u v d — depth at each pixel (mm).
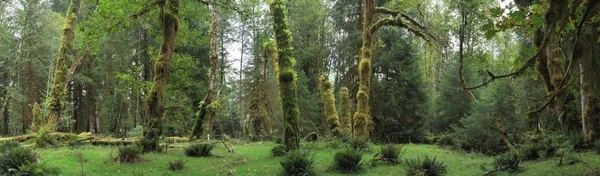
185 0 16875
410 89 26141
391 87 25281
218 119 28453
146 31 27469
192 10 17438
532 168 9789
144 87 20906
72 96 35875
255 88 25500
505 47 32500
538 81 16562
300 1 32281
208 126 22141
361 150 15008
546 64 13094
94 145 15867
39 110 18188
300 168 9578
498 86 16812
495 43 33312
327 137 19250
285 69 14016
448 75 27703
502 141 15570
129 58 28156
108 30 14289
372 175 9844
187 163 11180
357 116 18875
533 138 15430
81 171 9086
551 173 8727
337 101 29250
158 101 13781
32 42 27781
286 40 14492
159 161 11188
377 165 11359
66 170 9133
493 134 15539
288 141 13312
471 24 10547
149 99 13703
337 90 31469
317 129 26500
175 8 14578
